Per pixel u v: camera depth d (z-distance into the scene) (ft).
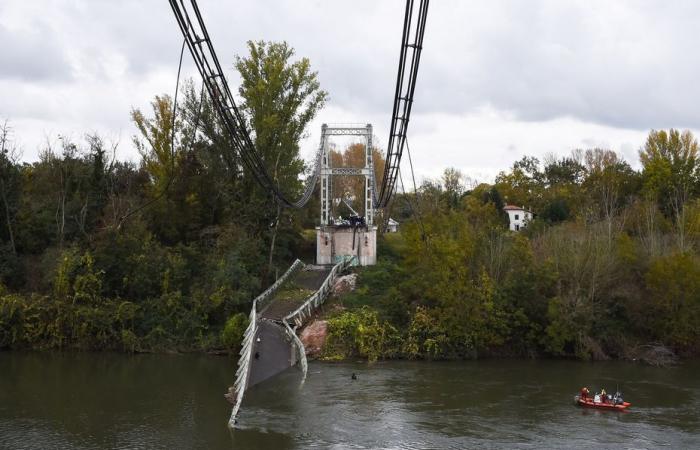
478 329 194.70
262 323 186.80
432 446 114.42
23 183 255.09
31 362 181.06
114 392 149.28
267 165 241.76
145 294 211.00
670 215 321.73
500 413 136.05
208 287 211.20
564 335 195.62
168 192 239.91
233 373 169.68
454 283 196.75
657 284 207.51
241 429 122.11
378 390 152.87
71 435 119.03
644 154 387.14
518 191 450.30
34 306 197.57
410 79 83.71
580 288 206.49
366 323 193.88
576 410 139.54
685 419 133.80
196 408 136.26
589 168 464.65
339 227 262.88
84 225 233.96
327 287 217.97
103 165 257.34
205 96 227.20
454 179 474.08
